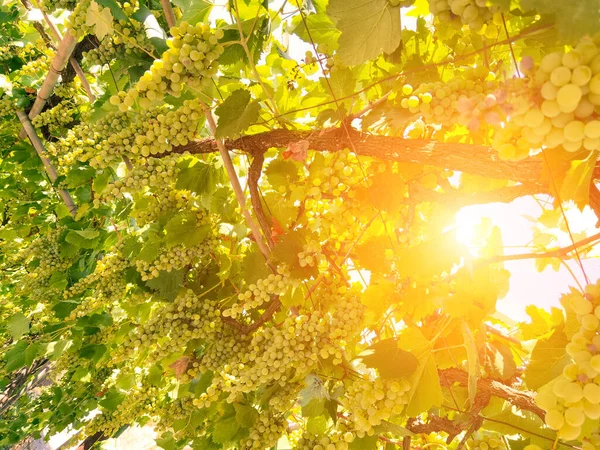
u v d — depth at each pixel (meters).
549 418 0.47
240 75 1.15
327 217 0.86
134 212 1.32
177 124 0.87
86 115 1.66
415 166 0.80
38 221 2.29
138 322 1.72
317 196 0.85
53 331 1.92
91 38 1.38
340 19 0.59
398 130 0.86
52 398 2.93
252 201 0.93
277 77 1.19
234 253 1.21
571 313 0.61
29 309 2.54
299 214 0.92
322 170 0.87
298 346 0.83
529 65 0.41
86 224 1.82
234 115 0.80
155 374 1.67
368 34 0.60
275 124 1.03
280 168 0.96
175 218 1.08
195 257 1.19
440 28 0.78
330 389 1.01
